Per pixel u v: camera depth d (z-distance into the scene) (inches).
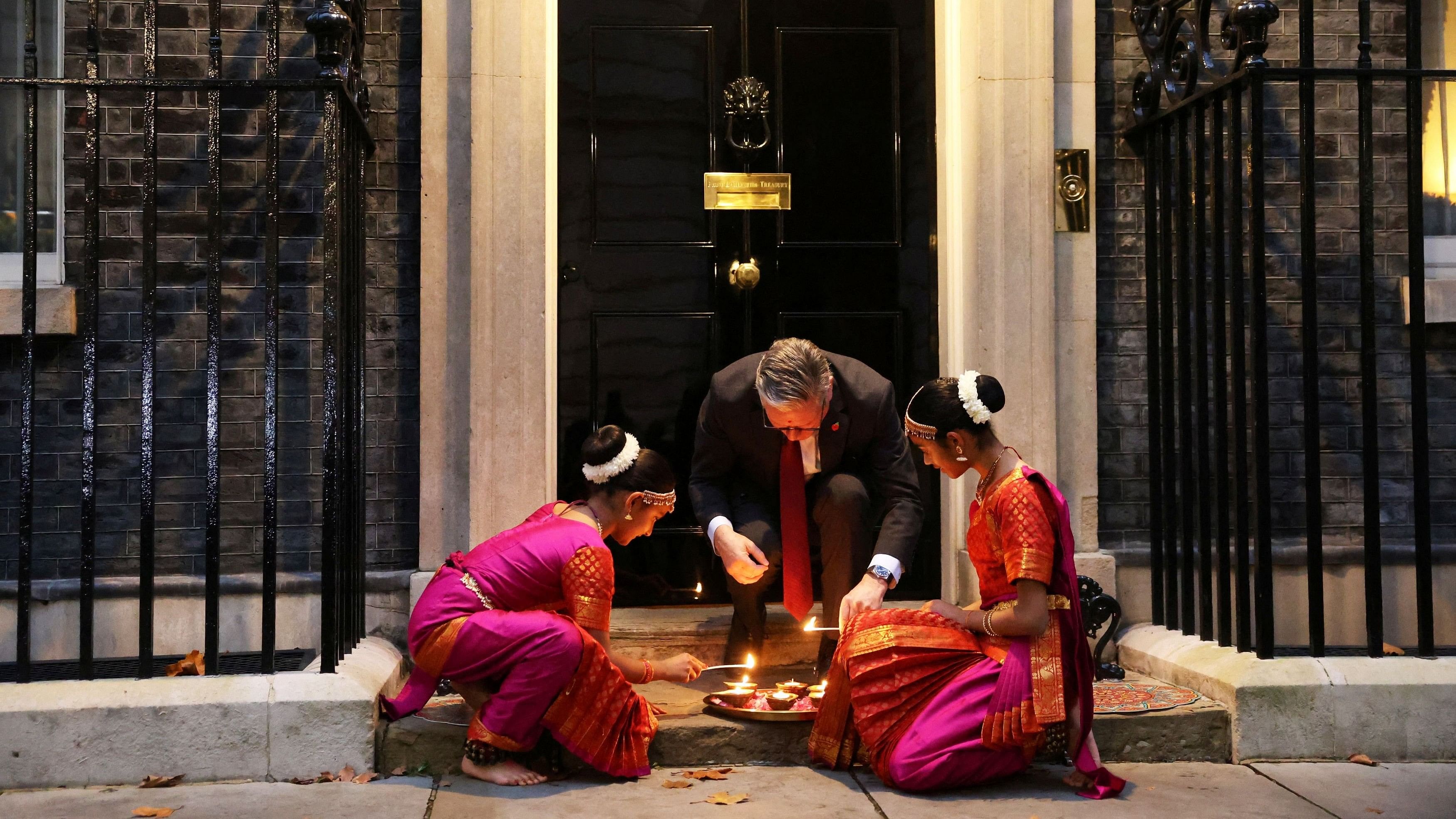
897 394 151.8
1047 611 103.8
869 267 152.0
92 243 114.0
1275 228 146.9
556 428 145.3
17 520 135.0
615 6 150.1
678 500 151.1
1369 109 120.0
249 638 135.2
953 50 145.9
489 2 134.8
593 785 108.0
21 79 113.0
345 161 123.8
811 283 151.7
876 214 152.3
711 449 127.2
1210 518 129.9
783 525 124.2
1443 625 144.6
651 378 150.0
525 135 135.2
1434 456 146.4
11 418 135.1
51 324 133.0
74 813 101.4
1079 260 142.3
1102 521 144.6
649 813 99.6
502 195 134.7
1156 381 140.5
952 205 146.2
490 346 134.3
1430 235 152.0
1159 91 140.4
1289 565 143.3
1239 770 112.8
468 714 117.3
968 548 111.5
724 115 151.1
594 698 107.6
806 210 151.7
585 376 149.3
